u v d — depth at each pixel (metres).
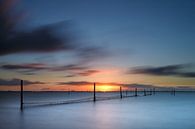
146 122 30.98
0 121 32.06
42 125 28.72
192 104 62.59
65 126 28.05
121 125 28.61
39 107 54.88
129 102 72.56
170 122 30.92
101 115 38.53
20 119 34.03
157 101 77.25
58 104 65.88
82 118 34.62
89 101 80.62
